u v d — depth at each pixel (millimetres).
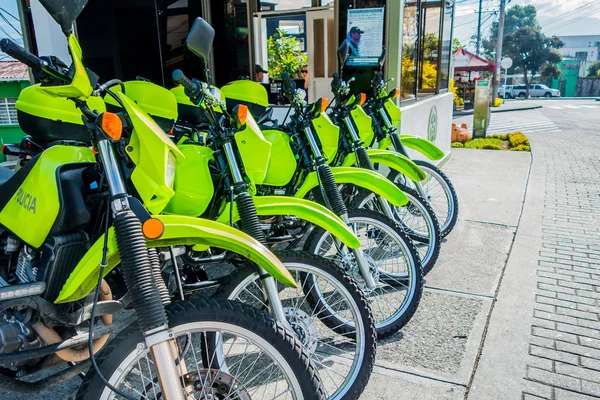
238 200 2033
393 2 4629
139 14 5410
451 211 4195
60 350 1727
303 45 6961
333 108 3396
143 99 2469
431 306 3154
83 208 1769
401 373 2471
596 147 10094
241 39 5949
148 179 1554
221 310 1568
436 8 6699
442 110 7266
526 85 46719
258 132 2268
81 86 1449
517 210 5238
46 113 2373
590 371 2463
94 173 1826
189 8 5582
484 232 4543
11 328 1677
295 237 2830
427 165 4230
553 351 2641
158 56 5578
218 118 2350
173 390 1399
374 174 2918
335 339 2754
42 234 1738
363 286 2834
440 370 2492
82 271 1566
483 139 11188
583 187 6254
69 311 1775
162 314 1431
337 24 4887
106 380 1478
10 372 1806
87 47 5250
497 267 3760
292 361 1592
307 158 2852
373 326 2125
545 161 8172
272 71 6844
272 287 1851
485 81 11320
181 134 2686
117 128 1439
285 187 2916
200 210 2225
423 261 3395
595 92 51062
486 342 2736
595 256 3945
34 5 5293
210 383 1628
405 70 5273
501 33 28562
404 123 5078
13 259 2008
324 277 2125
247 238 1733
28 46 5594
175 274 1862
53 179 1747
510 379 2412
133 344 1532
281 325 1641
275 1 6457
